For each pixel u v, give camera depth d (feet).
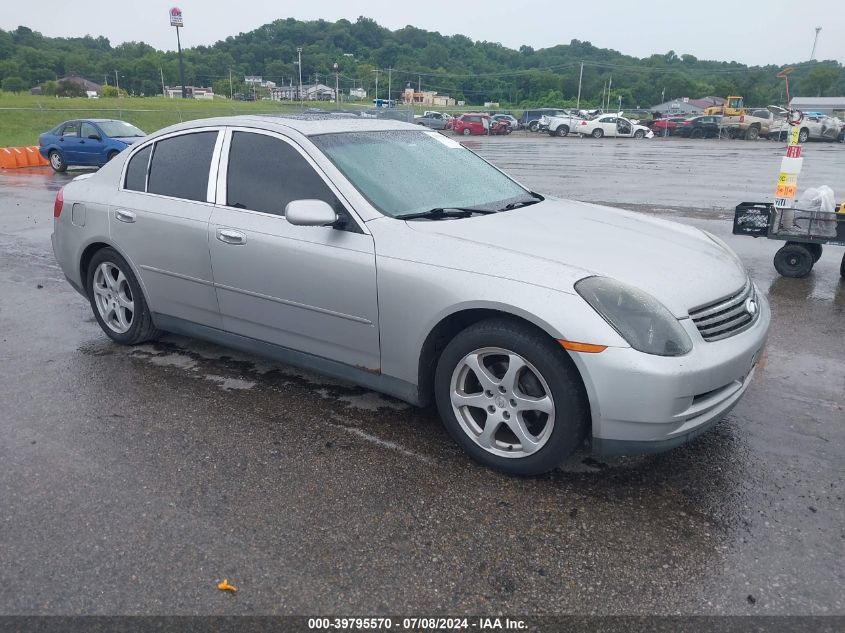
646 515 9.59
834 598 8.02
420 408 12.97
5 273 23.68
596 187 49.24
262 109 220.23
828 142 122.11
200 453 11.24
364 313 11.53
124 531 9.21
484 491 10.18
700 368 9.43
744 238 29.73
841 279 22.88
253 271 12.83
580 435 9.92
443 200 12.59
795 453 11.30
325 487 10.25
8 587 8.19
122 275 15.71
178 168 14.44
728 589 8.16
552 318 9.49
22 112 144.97
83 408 12.92
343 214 11.77
